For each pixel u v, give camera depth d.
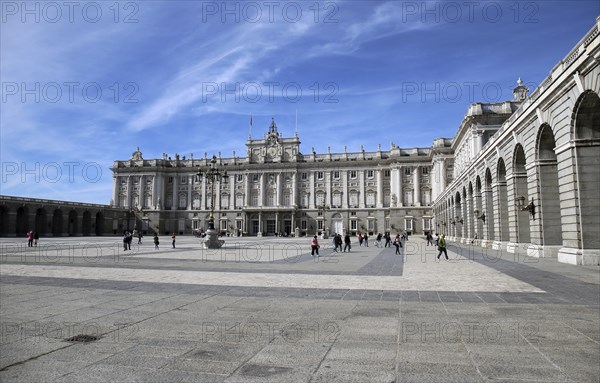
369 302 11.26
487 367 6.10
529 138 26.53
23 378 5.72
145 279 16.19
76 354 6.78
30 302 11.30
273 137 106.00
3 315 9.68
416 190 94.81
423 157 94.75
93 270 19.45
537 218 25.64
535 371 5.93
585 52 17.83
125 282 15.30
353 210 99.38
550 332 8.03
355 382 5.55
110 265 22.11
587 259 20.14
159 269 20.14
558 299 11.54
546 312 9.87
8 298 11.91
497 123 58.66
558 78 20.97
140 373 5.91
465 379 5.63
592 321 8.95
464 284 14.63
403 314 9.72
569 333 7.95
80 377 5.76
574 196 20.61
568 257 21.23
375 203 99.00
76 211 89.12
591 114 20.05
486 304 10.88
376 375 5.80
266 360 6.46
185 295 12.44
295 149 104.00
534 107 24.67
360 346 7.16
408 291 13.15
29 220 76.50
